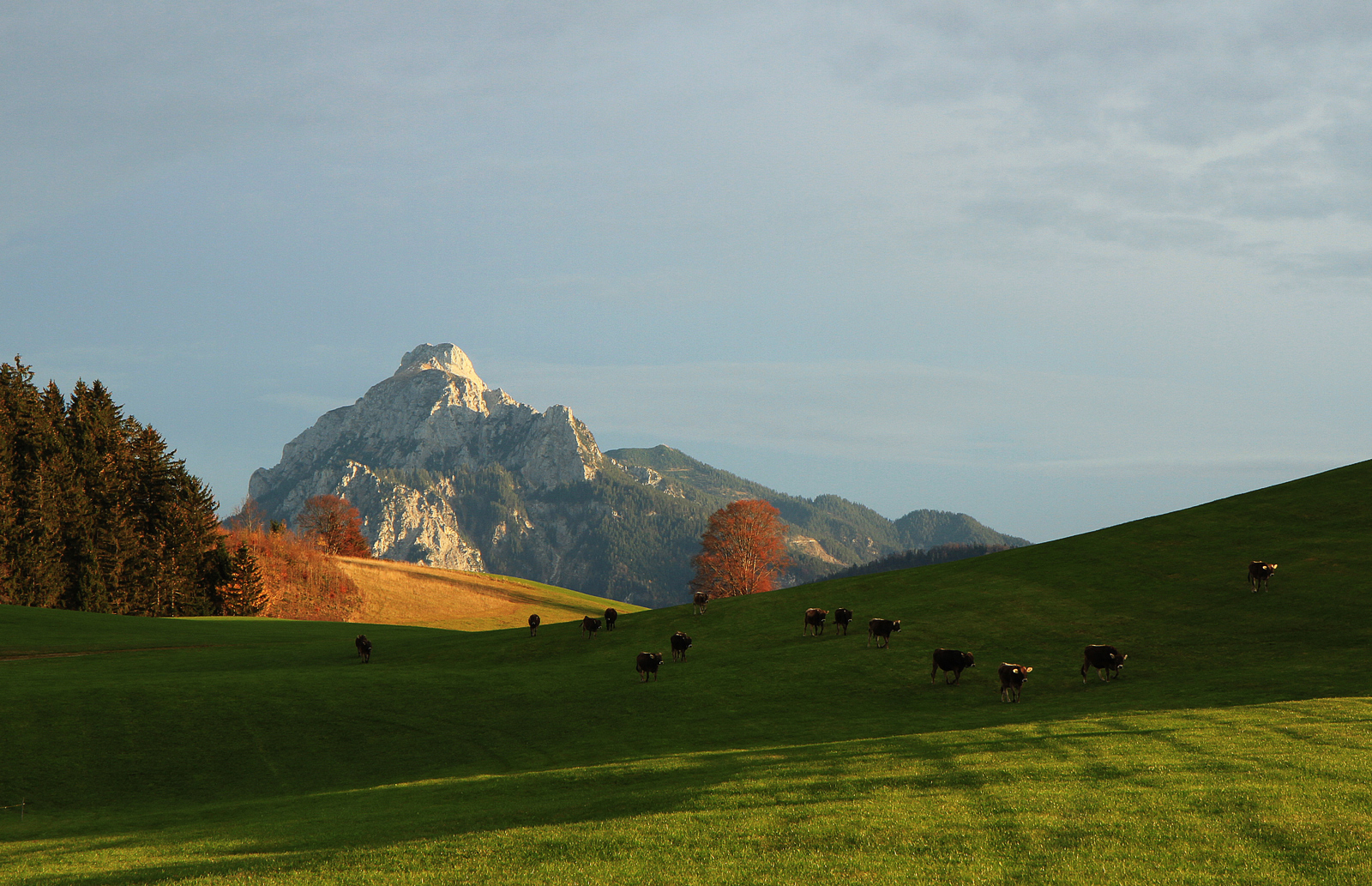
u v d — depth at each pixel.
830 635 55.28
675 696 44.84
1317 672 37.97
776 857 17.56
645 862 17.75
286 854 21.31
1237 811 18.83
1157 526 67.69
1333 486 68.69
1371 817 18.08
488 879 17.30
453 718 44.16
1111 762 24.05
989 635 50.69
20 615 87.25
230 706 46.44
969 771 23.98
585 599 188.50
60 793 37.16
